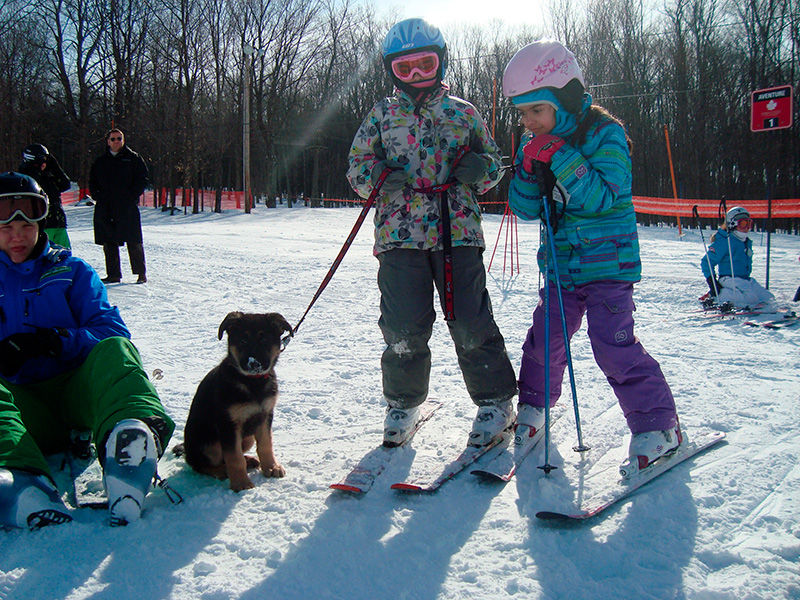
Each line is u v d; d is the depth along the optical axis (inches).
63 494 108.3
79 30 1336.1
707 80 1181.1
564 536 92.1
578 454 121.2
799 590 76.1
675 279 361.7
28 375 120.8
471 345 125.8
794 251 539.5
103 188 328.8
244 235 654.5
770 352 197.9
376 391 168.7
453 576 82.6
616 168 109.7
